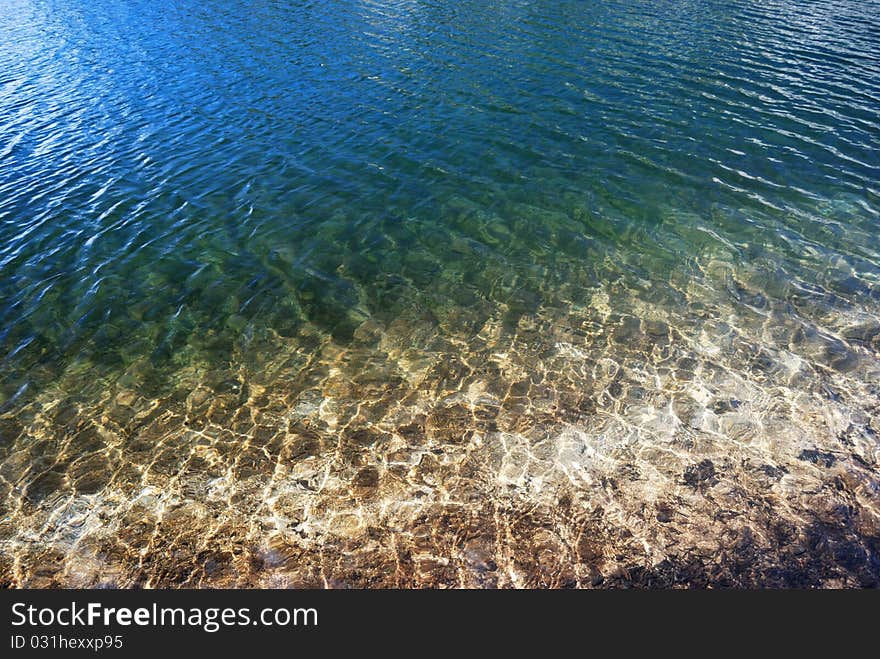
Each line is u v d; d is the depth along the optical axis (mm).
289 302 13922
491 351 12219
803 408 10461
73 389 11594
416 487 9359
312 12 38625
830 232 15625
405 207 17641
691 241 15570
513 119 22781
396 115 23453
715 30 31672
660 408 10617
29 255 15742
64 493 9445
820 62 26859
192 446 10234
